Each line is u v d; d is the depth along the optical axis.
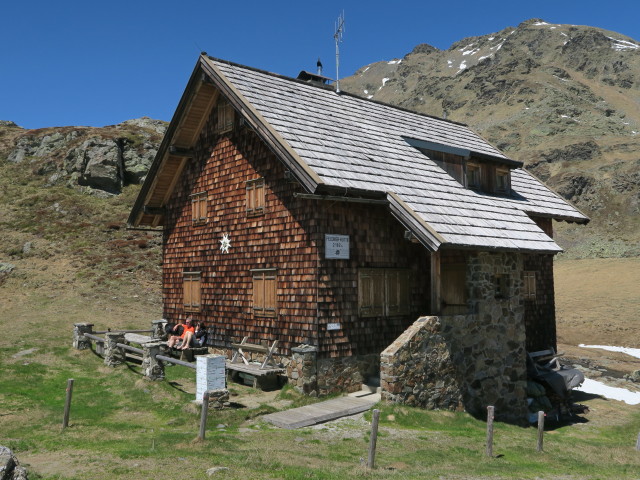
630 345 33.00
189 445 9.96
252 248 17.05
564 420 17.41
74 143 51.50
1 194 43.53
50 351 18.77
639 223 92.06
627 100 177.88
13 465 6.77
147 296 30.34
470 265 15.91
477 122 169.88
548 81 184.50
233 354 17.34
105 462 8.83
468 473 9.45
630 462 11.70
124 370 16.58
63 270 32.25
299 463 9.12
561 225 95.44
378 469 9.23
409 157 18.59
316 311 14.77
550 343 22.09
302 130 16.47
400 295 16.83
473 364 15.45
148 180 20.56
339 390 15.02
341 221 15.55
